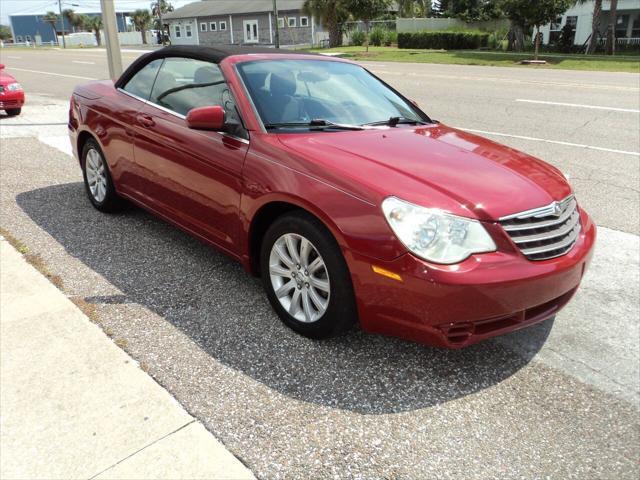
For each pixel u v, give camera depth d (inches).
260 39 1972.2
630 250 185.0
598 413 107.0
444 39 1427.2
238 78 144.2
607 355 126.3
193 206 150.0
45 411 99.6
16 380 107.1
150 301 139.9
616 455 96.8
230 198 134.8
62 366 112.0
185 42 2214.6
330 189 112.8
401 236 103.0
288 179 119.9
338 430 99.3
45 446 92.0
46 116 407.8
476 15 1947.6
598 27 1224.8
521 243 108.8
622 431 102.6
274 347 122.9
